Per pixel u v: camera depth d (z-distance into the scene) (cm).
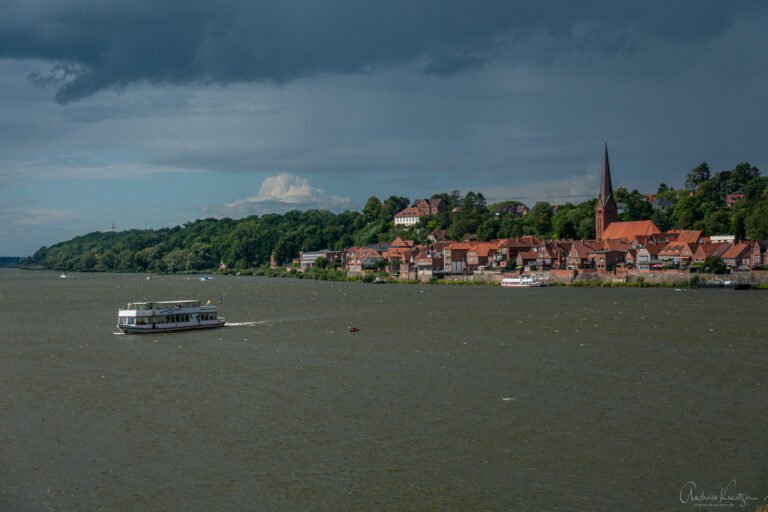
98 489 5375
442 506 5025
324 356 10388
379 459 5891
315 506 5053
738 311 15825
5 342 12325
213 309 14275
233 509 5028
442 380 8594
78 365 9950
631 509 4956
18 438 6506
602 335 12062
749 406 7256
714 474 5519
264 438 6438
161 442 6366
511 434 6462
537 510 4950
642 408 7231
